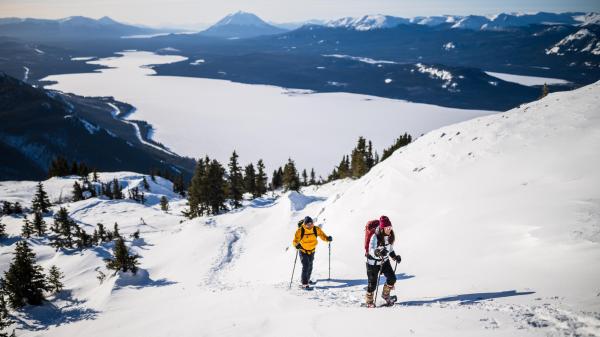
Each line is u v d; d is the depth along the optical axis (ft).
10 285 98.58
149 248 129.70
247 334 21.98
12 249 203.00
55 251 183.32
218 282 67.21
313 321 21.54
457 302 21.26
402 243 41.52
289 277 46.24
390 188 59.47
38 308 98.43
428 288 26.66
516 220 32.91
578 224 27.14
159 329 29.71
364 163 241.14
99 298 87.76
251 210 149.18
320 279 39.50
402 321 18.85
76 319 70.54
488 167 49.08
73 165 492.54
